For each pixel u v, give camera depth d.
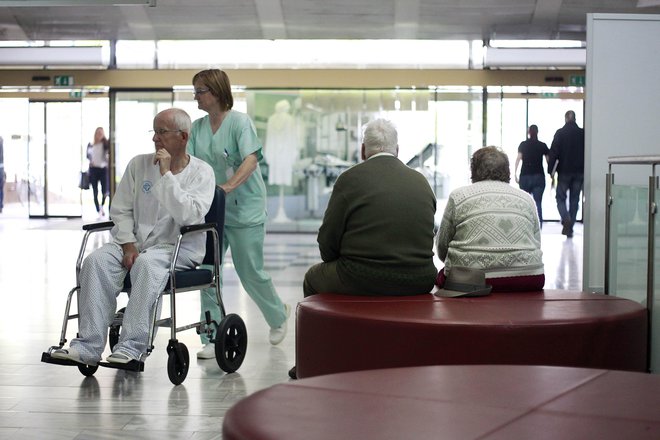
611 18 6.34
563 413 2.02
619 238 5.02
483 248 4.36
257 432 1.89
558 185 17.11
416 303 4.03
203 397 4.50
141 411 4.21
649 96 6.36
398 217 4.29
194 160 5.11
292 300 8.02
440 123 17.50
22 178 22.19
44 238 15.87
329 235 4.42
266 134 17.80
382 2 15.50
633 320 3.80
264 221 5.85
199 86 5.68
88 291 4.72
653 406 2.07
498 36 16.84
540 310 3.83
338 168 17.83
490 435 1.86
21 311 7.41
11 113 21.94
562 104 17.05
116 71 17.30
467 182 17.50
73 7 15.77
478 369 2.46
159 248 4.91
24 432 3.86
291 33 16.89
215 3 15.58
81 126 21.88
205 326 5.04
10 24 16.48
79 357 4.62
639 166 6.34
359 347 3.72
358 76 17.41
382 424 1.94
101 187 20.88
